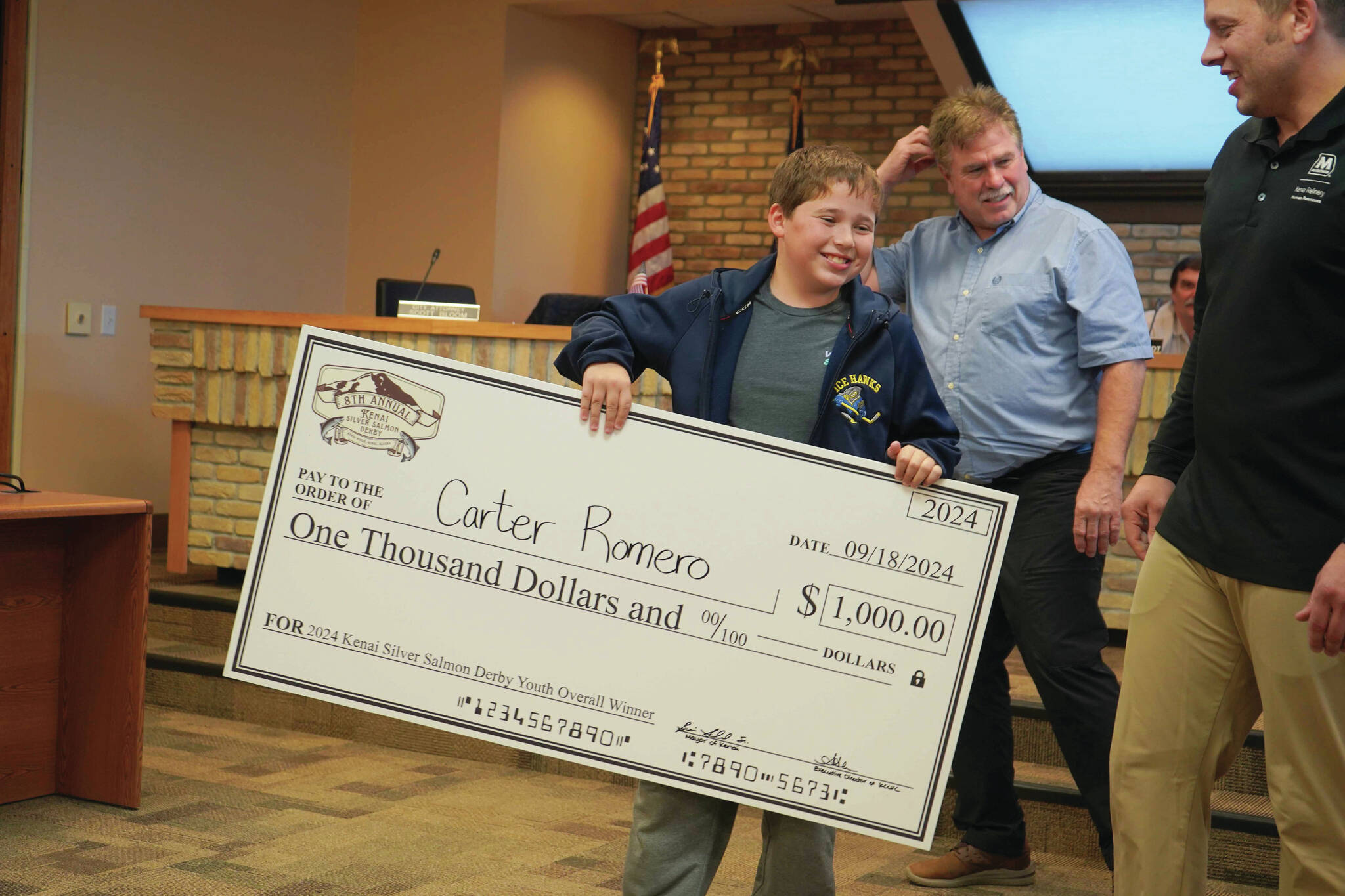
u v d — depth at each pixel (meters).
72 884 2.59
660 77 7.52
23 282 5.59
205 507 4.75
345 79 7.45
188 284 6.43
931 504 1.77
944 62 6.56
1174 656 1.88
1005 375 2.62
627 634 1.80
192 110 6.41
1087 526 2.50
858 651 1.77
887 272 2.84
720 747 1.78
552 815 3.27
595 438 1.80
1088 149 6.65
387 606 1.82
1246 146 1.86
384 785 3.47
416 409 1.82
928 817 1.76
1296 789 1.76
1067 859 3.07
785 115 7.85
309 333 1.83
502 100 7.13
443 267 7.30
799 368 1.84
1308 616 1.69
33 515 2.85
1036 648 2.59
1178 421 2.06
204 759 3.65
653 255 7.48
